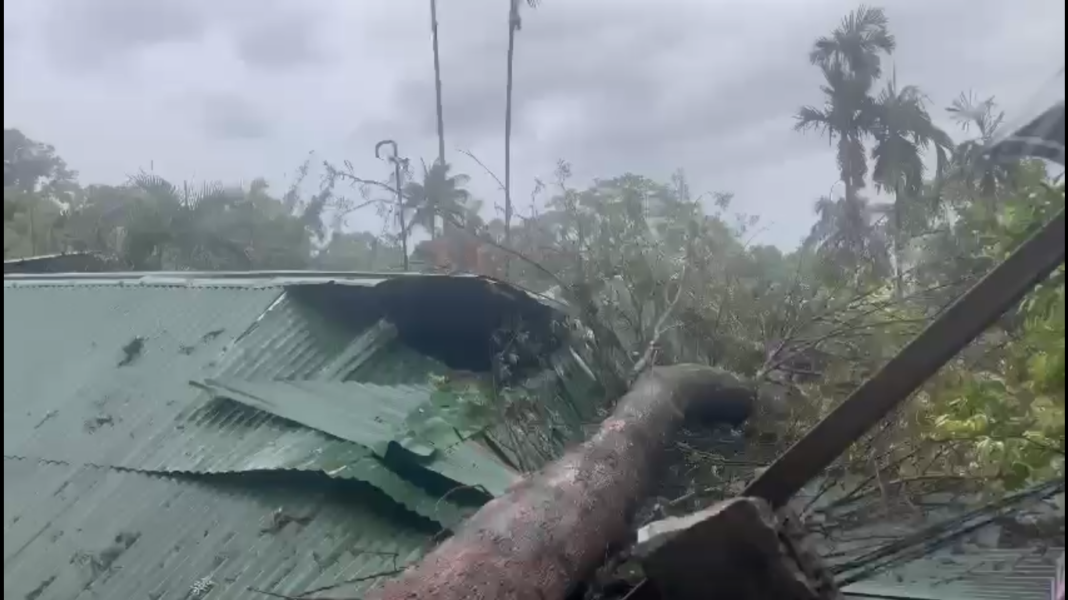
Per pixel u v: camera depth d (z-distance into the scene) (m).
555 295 7.46
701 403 6.00
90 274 8.47
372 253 10.85
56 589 4.64
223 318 6.79
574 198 7.94
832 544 4.28
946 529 3.67
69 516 5.14
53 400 6.34
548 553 3.58
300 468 4.90
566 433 6.04
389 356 6.46
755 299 7.16
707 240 7.65
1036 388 4.05
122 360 6.60
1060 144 2.73
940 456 4.82
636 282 7.13
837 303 6.71
